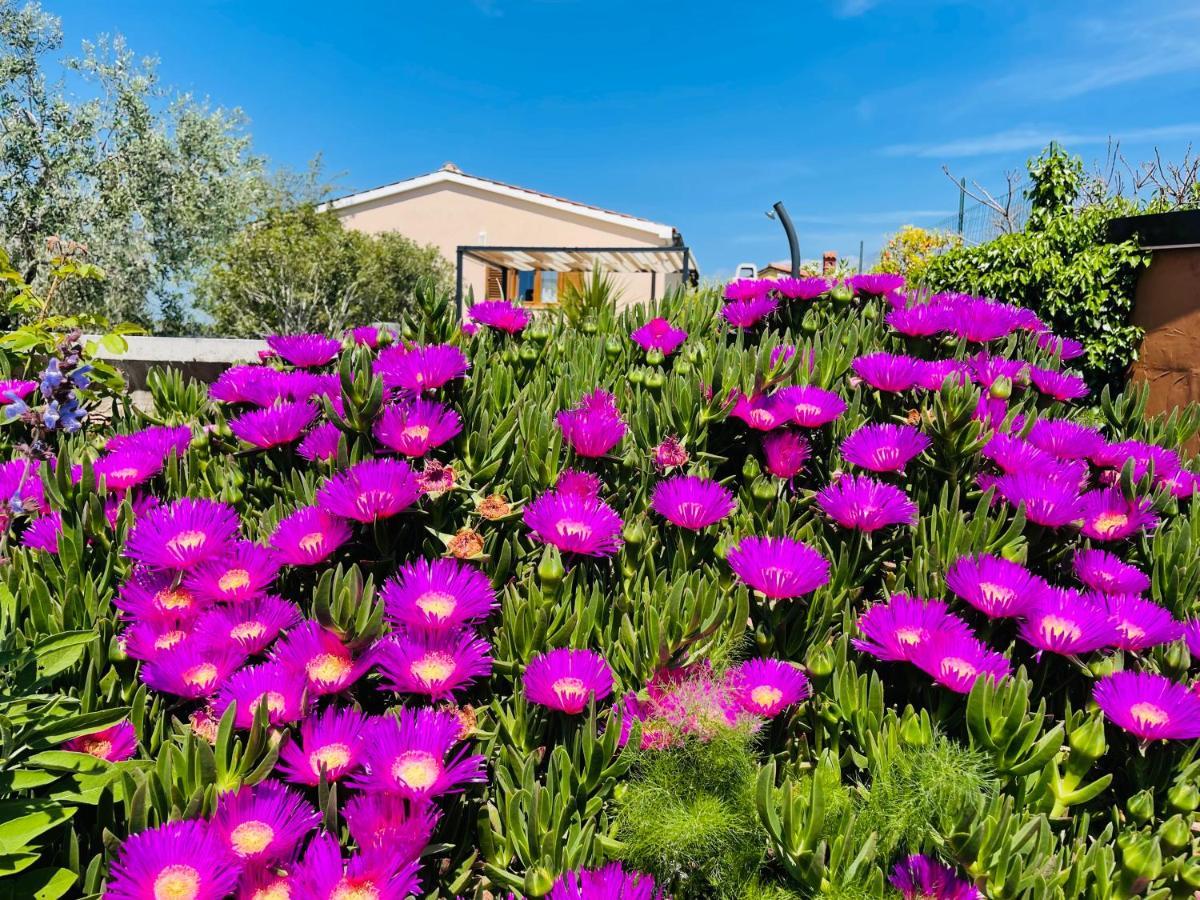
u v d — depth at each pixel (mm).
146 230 12320
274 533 955
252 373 1306
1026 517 1061
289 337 1459
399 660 788
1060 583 1108
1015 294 5797
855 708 865
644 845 767
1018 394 1476
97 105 11875
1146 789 816
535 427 1204
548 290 18219
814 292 1755
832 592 1024
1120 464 1229
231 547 947
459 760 782
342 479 975
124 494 1138
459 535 938
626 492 1173
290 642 826
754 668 890
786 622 981
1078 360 5039
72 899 688
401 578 965
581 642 956
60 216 11117
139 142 12055
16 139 10984
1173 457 1288
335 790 678
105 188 11867
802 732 928
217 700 785
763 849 759
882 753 803
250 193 14547
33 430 1378
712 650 925
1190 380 3062
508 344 1558
